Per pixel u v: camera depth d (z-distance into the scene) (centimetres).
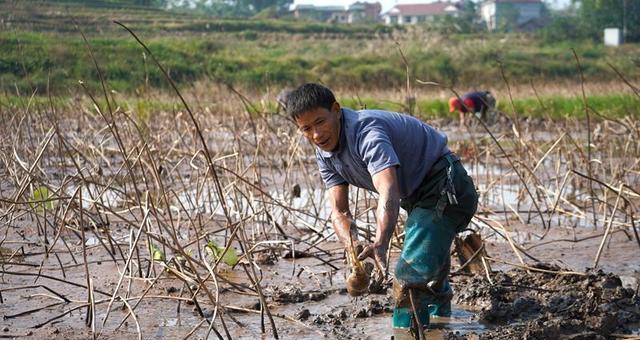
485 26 11744
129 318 587
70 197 667
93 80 3158
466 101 2261
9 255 780
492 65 5353
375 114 507
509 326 550
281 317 571
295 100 489
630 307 591
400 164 509
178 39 5622
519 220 957
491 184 1065
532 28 12169
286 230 907
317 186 1206
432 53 5466
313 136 494
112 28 4697
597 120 2350
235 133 1185
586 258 768
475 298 625
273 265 747
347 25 8850
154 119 1591
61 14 4494
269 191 1140
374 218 934
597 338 529
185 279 584
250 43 6794
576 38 8512
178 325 571
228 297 639
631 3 8506
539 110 2819
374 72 4966
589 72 5791
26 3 4322
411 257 523
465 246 680
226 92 2298
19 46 1129
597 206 1031
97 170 1001
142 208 655
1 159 1105
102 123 1602
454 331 555
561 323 544
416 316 512
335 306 618
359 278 479
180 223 850
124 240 806
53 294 651
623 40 8388
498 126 2295
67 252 784
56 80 2750
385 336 544
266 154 1291
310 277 702
